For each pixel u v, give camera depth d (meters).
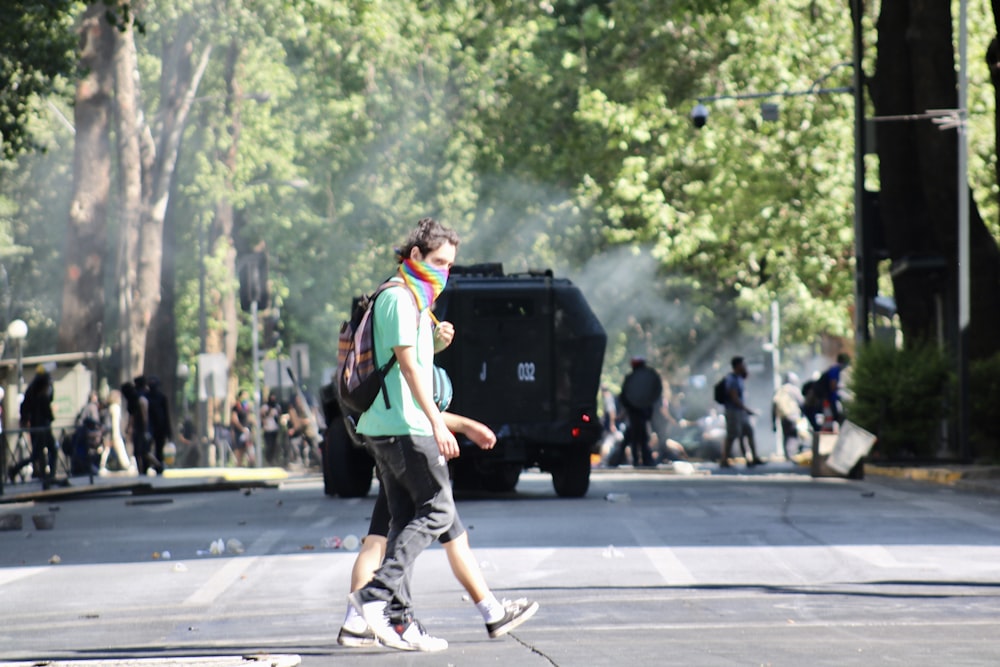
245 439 124.25
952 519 38.91
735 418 87.19
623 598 24.72
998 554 30.56
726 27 98.88
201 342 129.50
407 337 19.00
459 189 123.31
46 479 66.19
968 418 63.56
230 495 61.09
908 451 68.50
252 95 113.12
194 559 33.44
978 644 19.27
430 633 21.14
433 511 19.38
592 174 112.94
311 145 131.38
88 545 38.31
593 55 113.56
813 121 102.12
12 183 149.12
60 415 93.38
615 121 102.75
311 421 115.19
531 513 43.62
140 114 106.88
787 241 106.56
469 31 124.12
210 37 108.25
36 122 145.25
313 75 130.00
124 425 102.06
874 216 78.50
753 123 102.50
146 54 123.81
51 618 24.38
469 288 52.78
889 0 73.25
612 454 93.44
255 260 103.69
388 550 19.39
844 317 116.00
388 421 19.23
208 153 129.38
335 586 27.59
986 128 100.81
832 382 85.88
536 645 19.52
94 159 104.31
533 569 29.38
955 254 69.38
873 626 21.06
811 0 101.94
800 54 101.31
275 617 23.48
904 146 73.69
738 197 103.69
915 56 70.50
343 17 109.56
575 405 52.75
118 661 18.05
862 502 45.84
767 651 18.77
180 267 143.00
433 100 126.94
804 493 51.25
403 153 127.88
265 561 32.25
